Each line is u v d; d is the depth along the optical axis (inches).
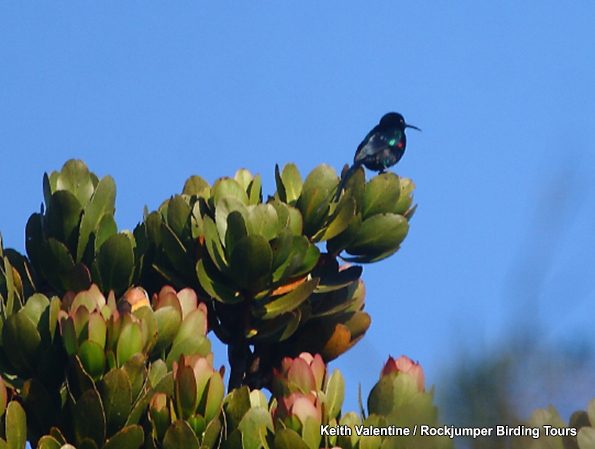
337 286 505.4
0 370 441.7
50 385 438.0
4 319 451.5
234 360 498.0
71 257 482.9
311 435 402.6
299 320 488.1
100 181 500.1
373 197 530.6
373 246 518.9
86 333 419.5
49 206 500.4
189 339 443.2
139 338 422.3
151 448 411.8
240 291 489.1
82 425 409.4
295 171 527.2
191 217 500.7
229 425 419.5
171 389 416.5
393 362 427.5
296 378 433.4
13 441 409.1
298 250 486.6
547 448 208.4
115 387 409.1
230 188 509.7
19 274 500.7
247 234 483.2
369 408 422.3
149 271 502.6
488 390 199.2
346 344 506.0
